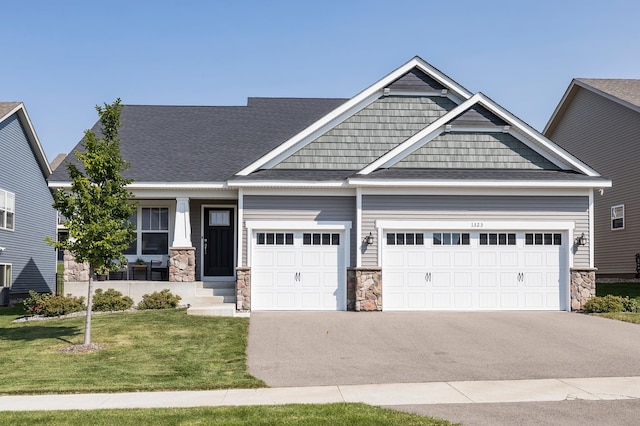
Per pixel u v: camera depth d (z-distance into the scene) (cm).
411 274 1831
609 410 841
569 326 1533
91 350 1284
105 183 1324
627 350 1259
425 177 1803
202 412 834
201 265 2108
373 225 1828
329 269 1850
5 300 2459
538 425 774
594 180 1820
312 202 1861
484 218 1841
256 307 1836
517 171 1894
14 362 1193
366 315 1720
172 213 2145
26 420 801
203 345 1322
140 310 1825
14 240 2580
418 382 1021
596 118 2836
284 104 2442
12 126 2550
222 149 2109
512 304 1841
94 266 1325
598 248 2800
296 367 1136
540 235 1859
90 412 838
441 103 2008
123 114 2322
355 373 1090
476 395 929
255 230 1853
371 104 1992
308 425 768
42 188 2919
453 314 1745
